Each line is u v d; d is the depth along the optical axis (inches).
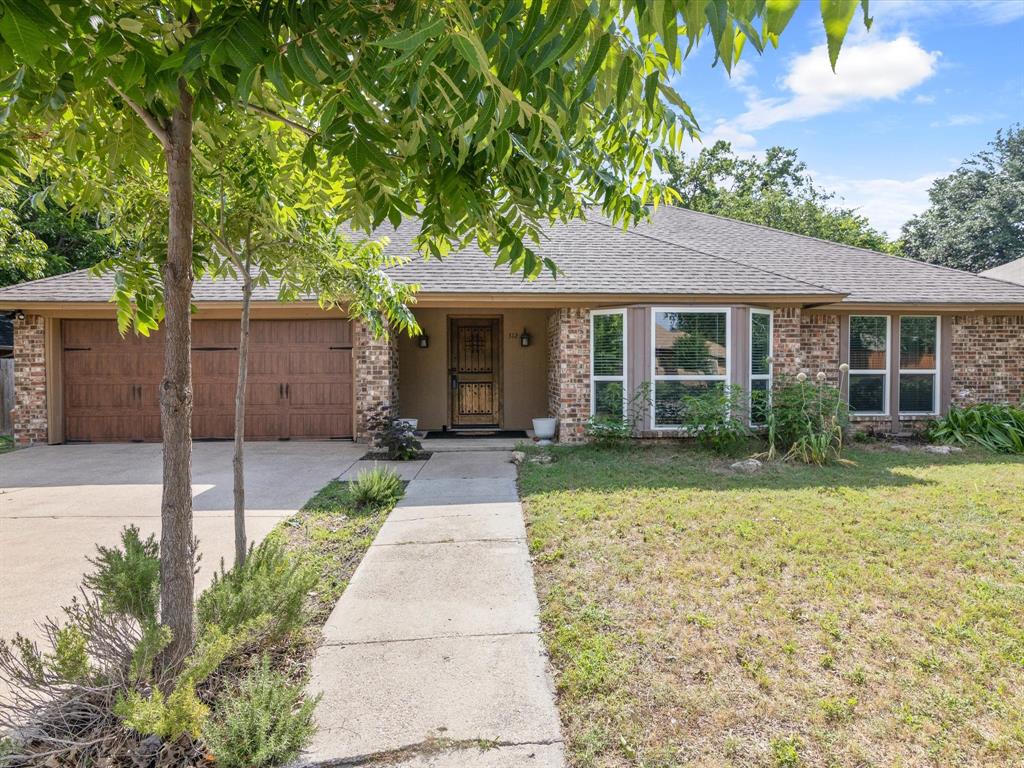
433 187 92.6
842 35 34.5
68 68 67.7
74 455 355.6
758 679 110.7
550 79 63.1
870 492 250.2
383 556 177.0
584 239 445.4
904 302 410.0
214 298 376.5
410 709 101.7
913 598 144.5
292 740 85.6
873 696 106.0
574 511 221.5
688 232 532.7
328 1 65.6
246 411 405.7
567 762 89.2
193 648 100.3
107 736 89.3
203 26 69.7
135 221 139.8
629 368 377.7
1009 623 131.8
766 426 361.7
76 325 402.0
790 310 395.2
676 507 225.3
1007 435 382.0
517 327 482.3
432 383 478.3
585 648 121.3
